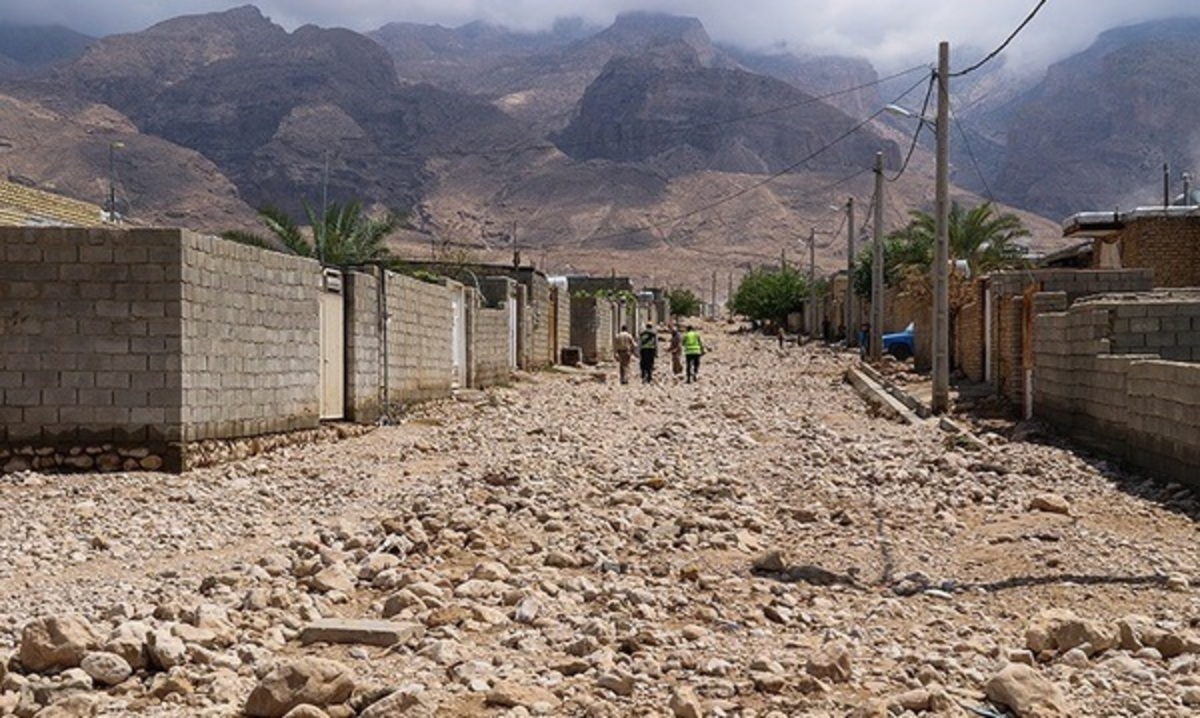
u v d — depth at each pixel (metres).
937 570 9.50
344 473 15.91
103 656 6.26
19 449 15.45
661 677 6.30
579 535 10.68
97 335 15.47
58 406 15.50
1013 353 23.39
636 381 41.38
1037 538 10.55
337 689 5.68
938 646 7.11
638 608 7.86
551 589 8.40
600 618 7.60
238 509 12.76
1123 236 30.83
